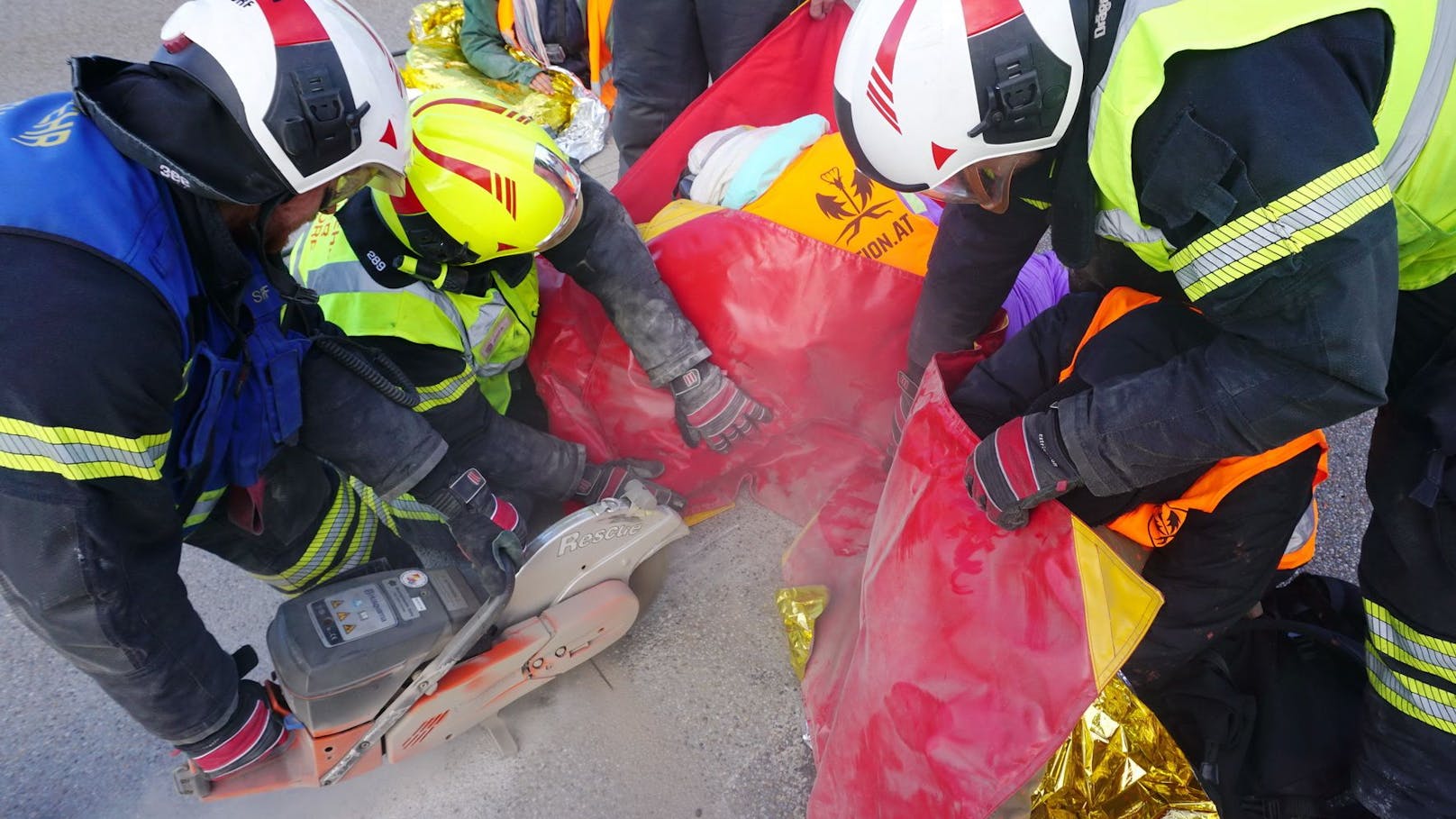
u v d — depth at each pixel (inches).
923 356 74.4
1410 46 40.2
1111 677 50.1
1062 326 61.9
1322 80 38.2
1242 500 54.5
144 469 44.5
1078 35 42.9
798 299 82.3
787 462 91.0
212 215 47.5
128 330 42.4
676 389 81.8
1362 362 39.2
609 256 78.7
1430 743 53.9
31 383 39.7
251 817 72.7
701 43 110.2
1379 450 54.1
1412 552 51.9
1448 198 44.7
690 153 95.5
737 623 83.7
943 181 48.3
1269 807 63.6
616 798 72.9
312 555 73.2
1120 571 50.3
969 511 56.5
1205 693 65.7
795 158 86.7
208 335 50.6
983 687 54.4
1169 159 39.7
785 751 75.0
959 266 66.6
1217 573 57.2
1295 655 68.4
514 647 68.6
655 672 80.7
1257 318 40.8
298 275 72.2
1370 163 38.0
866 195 83.3
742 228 82.3
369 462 63.5
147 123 45.2
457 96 71.4
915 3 45.6
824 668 74.7
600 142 147.9
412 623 63.5
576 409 88.1
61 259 41.2
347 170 51.4
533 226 69.2
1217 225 39.6
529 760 75.4
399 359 70.4
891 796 59.0
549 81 149.0
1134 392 45.8
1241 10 38.9
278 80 46.6
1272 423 42.1
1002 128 44.9
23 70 174.4
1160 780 63.3
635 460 87.7
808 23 97.1
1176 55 39.3
